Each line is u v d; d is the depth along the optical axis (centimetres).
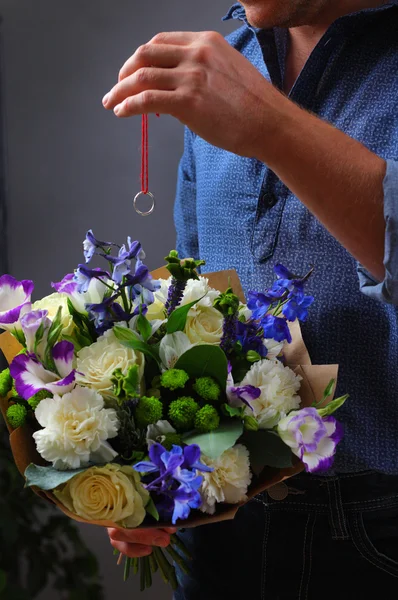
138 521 90
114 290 94
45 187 185
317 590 113
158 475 90
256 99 94
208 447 89
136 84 94
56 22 179
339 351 108
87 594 172
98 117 184
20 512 167
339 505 110
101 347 93
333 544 112
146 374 95
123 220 189
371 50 109
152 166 187
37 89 181
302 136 94
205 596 119
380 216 94
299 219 110
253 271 114
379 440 107
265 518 113
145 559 107
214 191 118
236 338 96
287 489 111
